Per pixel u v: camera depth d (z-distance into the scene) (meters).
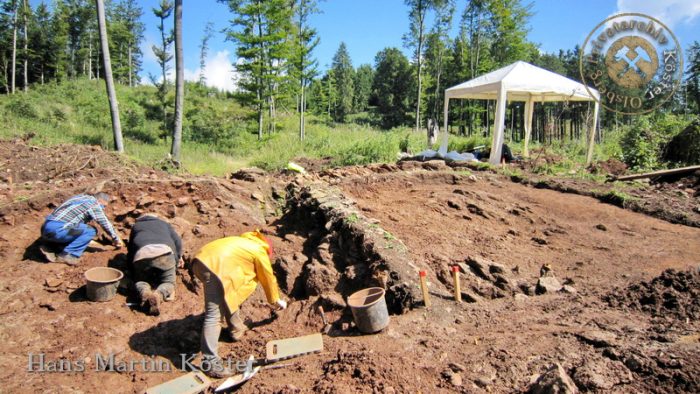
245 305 4.97
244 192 8.42
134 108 26.55
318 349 3.95
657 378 2.98
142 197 7.11
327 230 5.67
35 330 4.37
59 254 5.60
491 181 9.87
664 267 5.75
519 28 29.66
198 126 25.11
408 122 52.62
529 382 3.19
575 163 12.60
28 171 9.92
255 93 21.80
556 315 4.41
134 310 4.88
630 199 8.70
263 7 20.73
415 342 3.91
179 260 5.62
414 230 6.34
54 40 39.12
